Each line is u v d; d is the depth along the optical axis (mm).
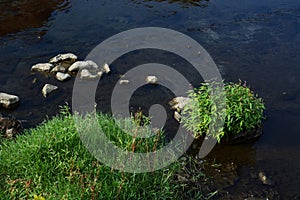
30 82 6957
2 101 6504
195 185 5637
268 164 5922
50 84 6879
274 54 7652
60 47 7652
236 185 5680
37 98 6707
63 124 5719
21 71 7141
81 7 8766
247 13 8711
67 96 6750
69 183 5238
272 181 5730
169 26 8281
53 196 5121
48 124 5844
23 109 6531
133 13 8641
